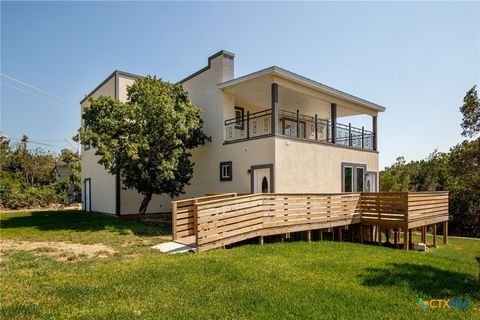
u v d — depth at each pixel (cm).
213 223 782
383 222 1205
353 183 1559
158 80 1352
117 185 1543
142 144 1140
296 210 1007
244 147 1269
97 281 512
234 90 1386
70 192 2866
